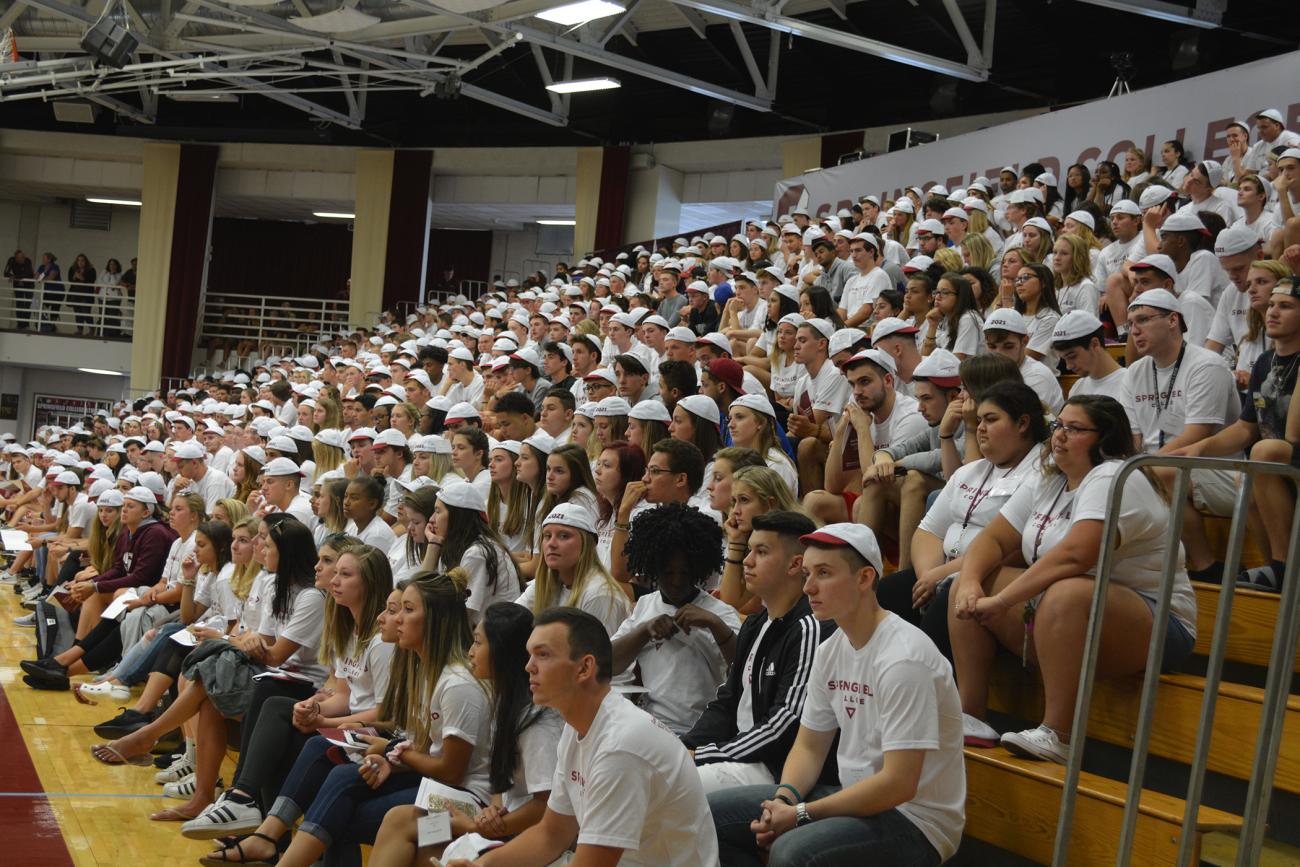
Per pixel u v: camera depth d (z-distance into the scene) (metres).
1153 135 12.25
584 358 9.48
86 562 11.30
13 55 19.03
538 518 6.32
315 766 4.99
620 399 6.96
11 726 7.60
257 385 20.78
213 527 7.70
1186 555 4.65
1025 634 4.11
